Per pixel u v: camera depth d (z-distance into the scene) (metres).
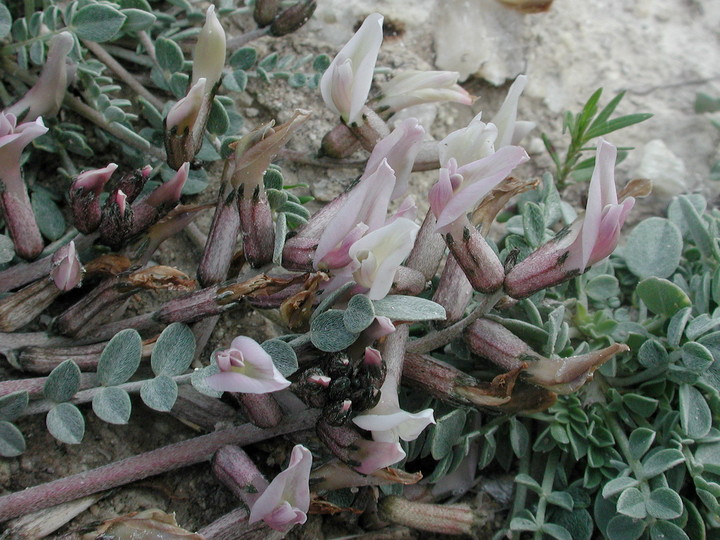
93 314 0.11
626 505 0.12
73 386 0.11
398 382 0.11
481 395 0.11
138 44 0.15
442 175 0.10
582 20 0.18
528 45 0.18
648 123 0.17
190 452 0.11
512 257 0.11
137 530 0.10
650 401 0.13
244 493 0.11
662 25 0.19
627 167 0.17
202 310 0.11
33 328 0.12
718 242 0.14
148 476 0.11
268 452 0.12
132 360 0.11
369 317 0.10
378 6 0.17
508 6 0.17
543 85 0.17
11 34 0.14
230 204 0.11
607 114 0.15
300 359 0.11
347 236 0.10
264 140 0.11
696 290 0.14
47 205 0.13
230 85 0.14
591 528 0.12
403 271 0.11
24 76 0.14
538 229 0.14
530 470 0.13
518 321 0.12
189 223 0.13
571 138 0.16
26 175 0.14
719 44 0.18
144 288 0.11
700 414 0.12
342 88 0.12
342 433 0.10
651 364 0.13
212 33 0.12
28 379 0.11
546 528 0.12
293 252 0.11
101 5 0.13
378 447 0.10
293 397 0.12
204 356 0.13
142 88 0.15
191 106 0.11
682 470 0.12
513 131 0.12
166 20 0.15
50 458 0.11
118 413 0.11
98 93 0.13
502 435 0.13
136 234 0.12
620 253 0.15
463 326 0.11
